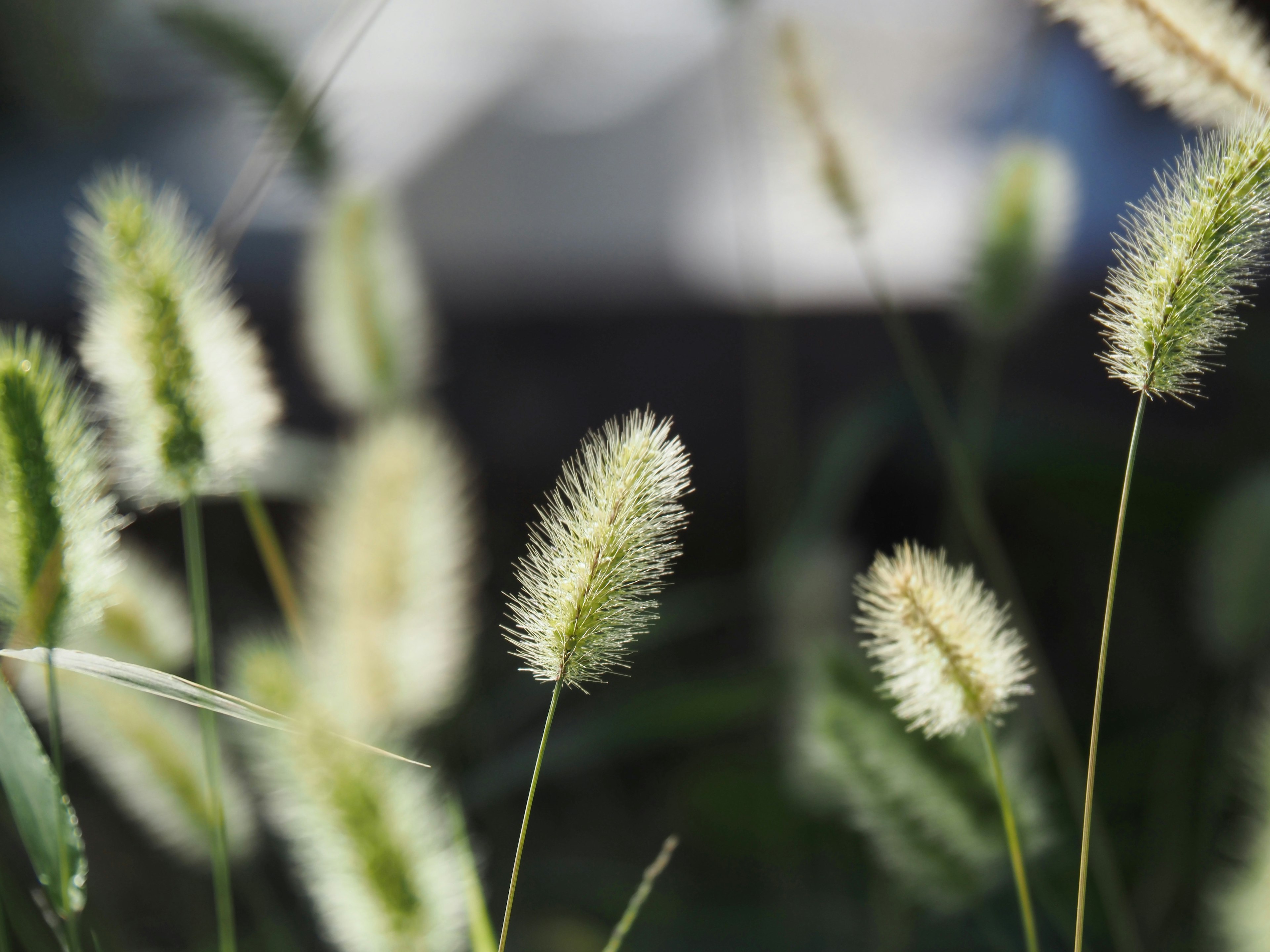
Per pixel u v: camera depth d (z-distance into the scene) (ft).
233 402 1.54
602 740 2.15
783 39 1.99
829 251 2.74
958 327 2.54
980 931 2.03
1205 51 1.43
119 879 2.44
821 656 1.68
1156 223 1.35
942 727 1.40
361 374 2.09
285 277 3.36
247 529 3.37
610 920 2.27
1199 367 1.33
